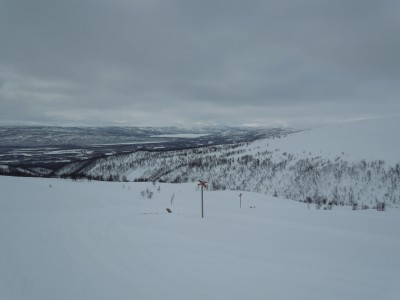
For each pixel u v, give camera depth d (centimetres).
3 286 901
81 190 8862
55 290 893
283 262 1379
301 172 15625
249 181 16200
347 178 13962
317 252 1747
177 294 902
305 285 1026
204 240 1925
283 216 4028
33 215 2444
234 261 1306
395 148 17125
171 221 2738
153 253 1346
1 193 6025
